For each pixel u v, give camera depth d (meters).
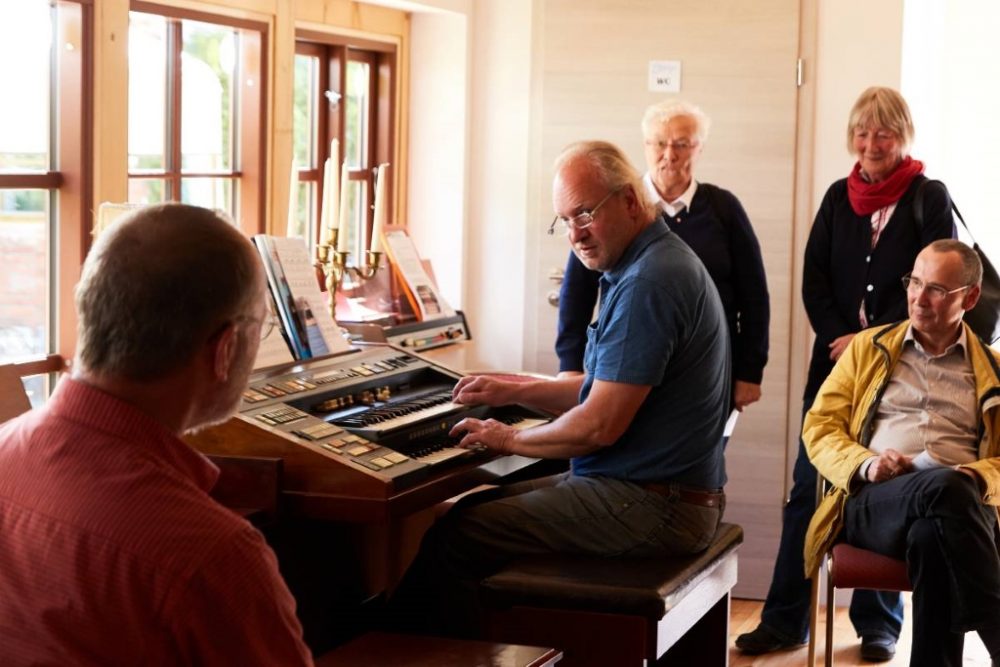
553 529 3.07
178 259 1.48
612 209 3.06
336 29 4.63
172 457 1.50
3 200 3.31
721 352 3.15
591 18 4.83
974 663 4.23
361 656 2.62
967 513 3.36
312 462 2.81
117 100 3.53
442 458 3.08
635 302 3.01
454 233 5.11
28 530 1.44
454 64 5.03
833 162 4.73
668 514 3.08
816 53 4.70
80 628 1.41
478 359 5.17
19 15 3.31
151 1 3.73
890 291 4.13
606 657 2.88
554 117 4.91
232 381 1.57
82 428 1.47
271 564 1.49
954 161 6.30
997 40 6.18
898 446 3.66
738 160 4.77
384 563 3.68
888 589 3.49
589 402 3.04
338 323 4.09
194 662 1.44
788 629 4.31
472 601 3.06
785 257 4.77
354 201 4.97
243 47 4.23
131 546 1.41
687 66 4.77
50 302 3.49
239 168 4.28
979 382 3.63
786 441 4.83
